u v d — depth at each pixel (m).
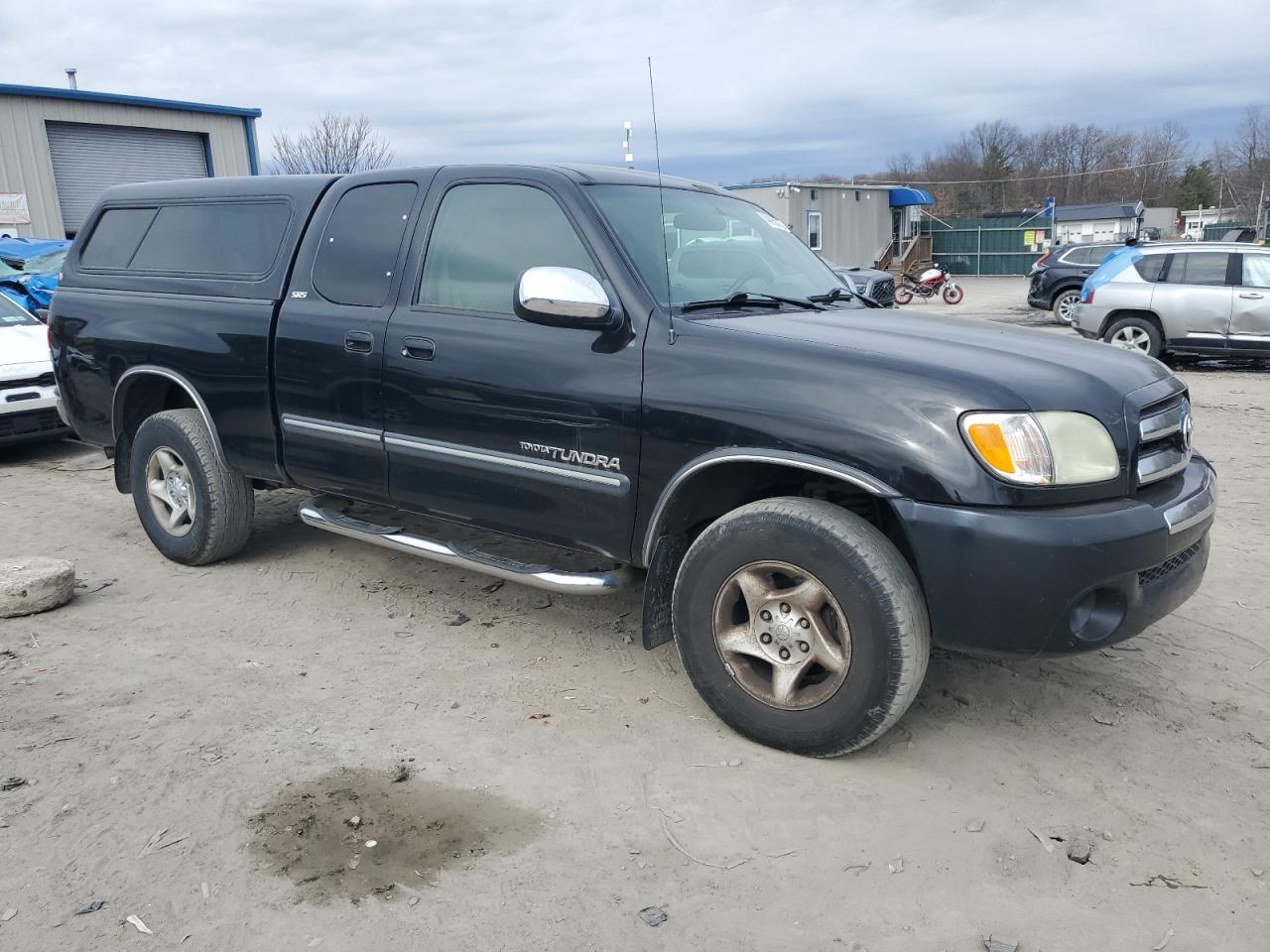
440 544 4.06
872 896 2.58
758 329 3.33
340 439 4.22
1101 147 84.00
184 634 4.26
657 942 2.41
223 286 4.68
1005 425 2.83
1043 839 2.82
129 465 5.33
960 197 73.25
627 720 3.50
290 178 4.66
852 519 3.02
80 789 3.02
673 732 3.41
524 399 3.61
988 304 26.80
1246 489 6.74
